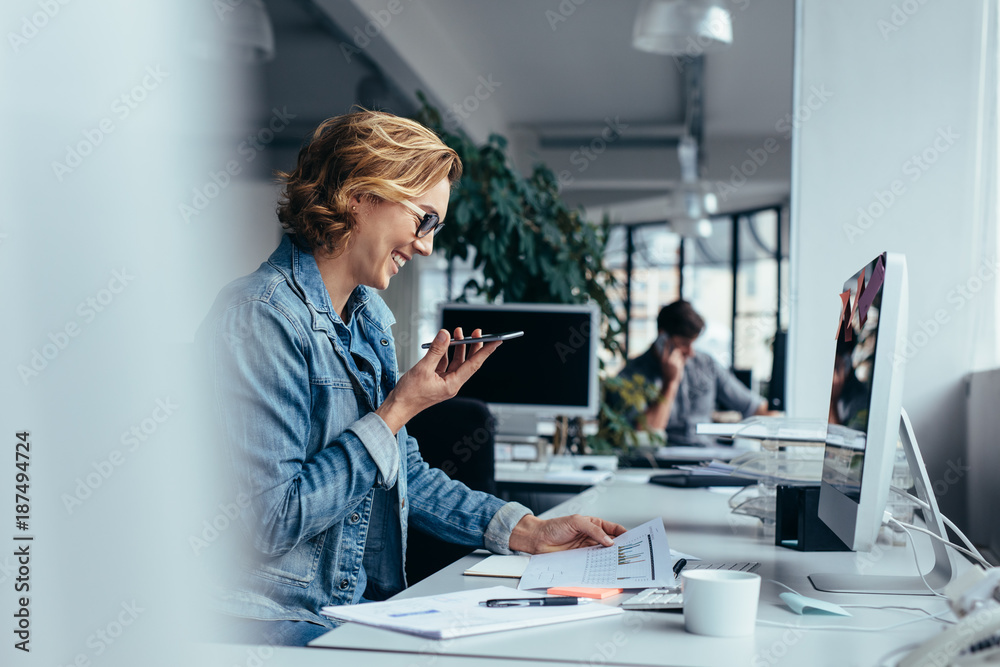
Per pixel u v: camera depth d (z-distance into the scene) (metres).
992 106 2.26
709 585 0.80
